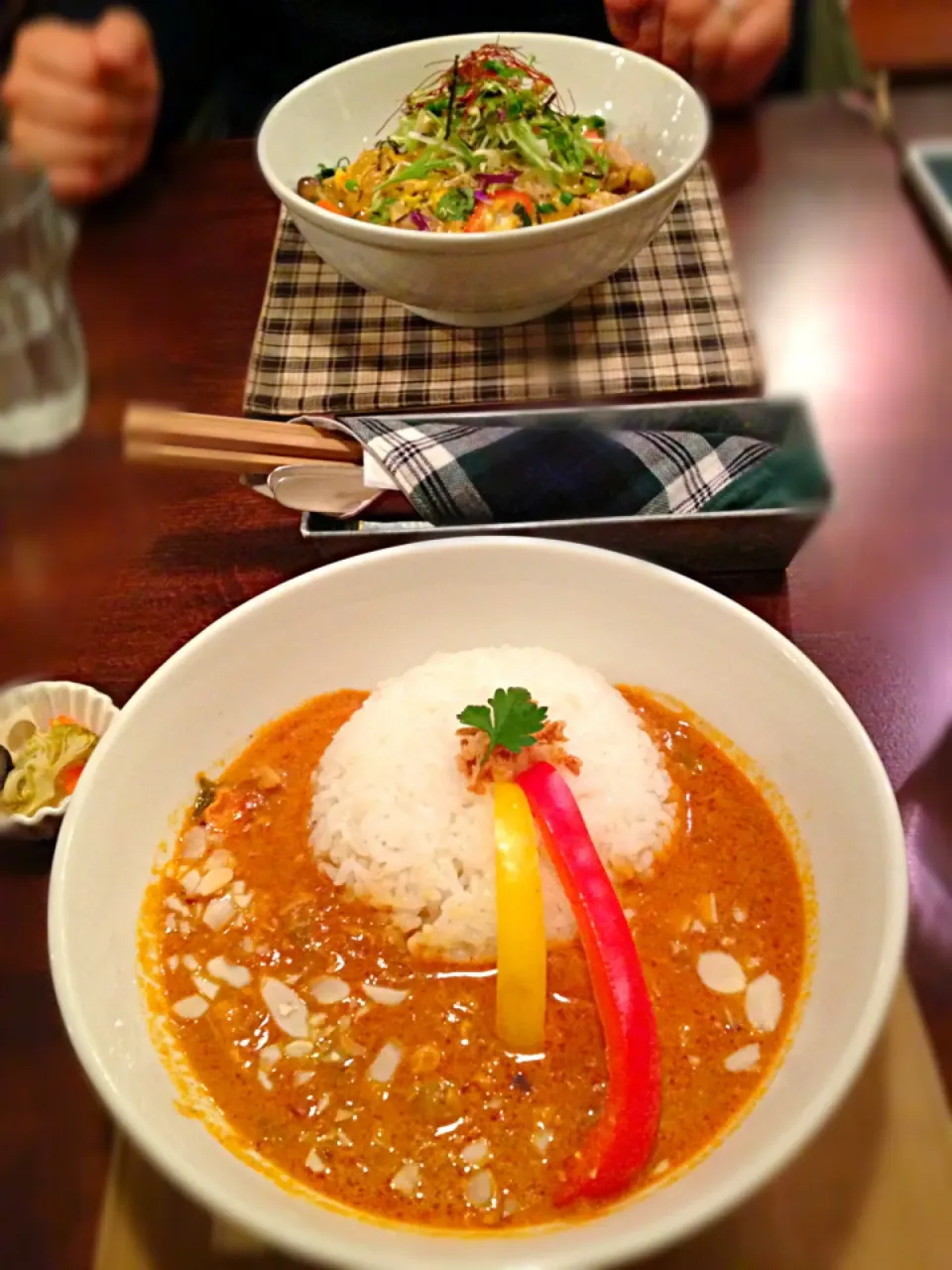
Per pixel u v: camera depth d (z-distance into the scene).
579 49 0.56
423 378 0.49
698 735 0.39
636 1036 0.30
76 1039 0.28
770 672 0.35
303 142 0.55
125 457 0.41
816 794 0.34
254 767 0.38
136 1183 0.29
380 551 0.38
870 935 0.29
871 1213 0.29
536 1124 0.31
